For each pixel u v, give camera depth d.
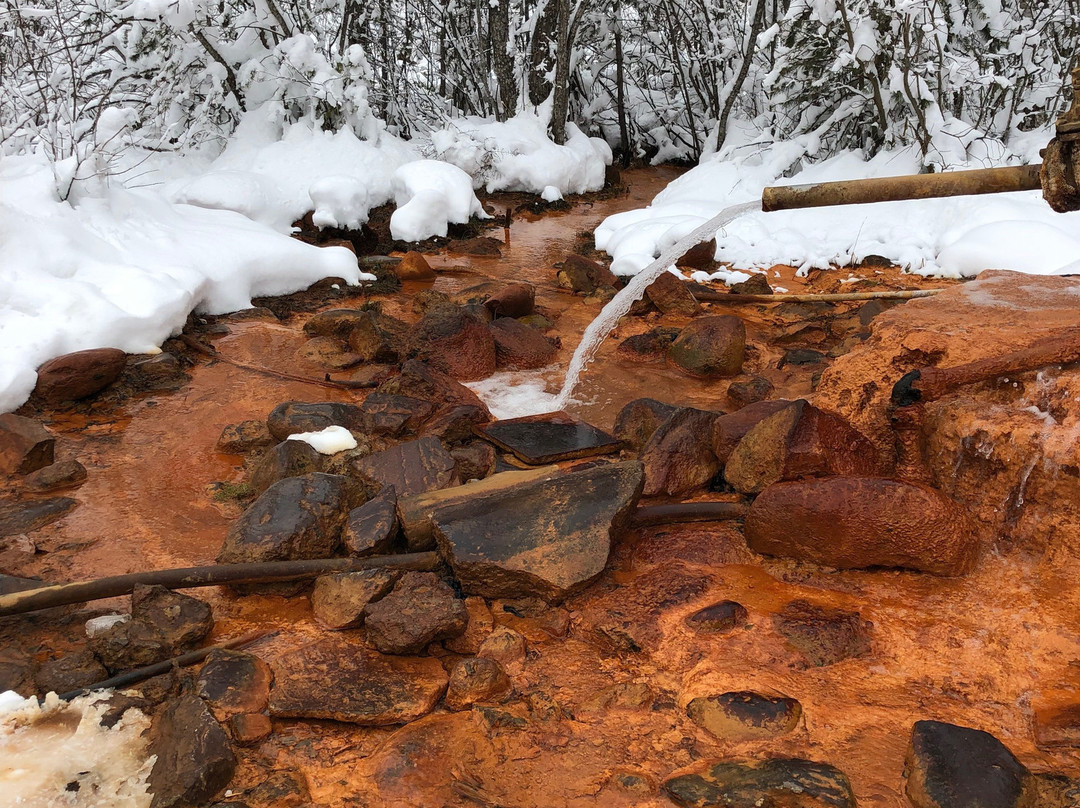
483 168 12.13
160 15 10.05
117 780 2.87
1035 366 4.10
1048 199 3.74
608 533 3.88
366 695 3.23
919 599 3.76
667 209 9.84
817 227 9.55
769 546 4.04
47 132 8.08
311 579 3.91
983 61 10.03
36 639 3.61
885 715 3.17
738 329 6.35
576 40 14.20
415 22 14.00
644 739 3.09
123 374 6.01
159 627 3.50
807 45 10.57
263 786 2.86
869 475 4.44
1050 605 3.66
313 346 6.68
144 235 7.25
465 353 6.29
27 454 4.85
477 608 3.77
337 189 9.54
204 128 11.04
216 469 4.99
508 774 2.94
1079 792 2.73
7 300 5.94
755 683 3.32
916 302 5.03
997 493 4.09
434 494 4.27
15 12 8.56
